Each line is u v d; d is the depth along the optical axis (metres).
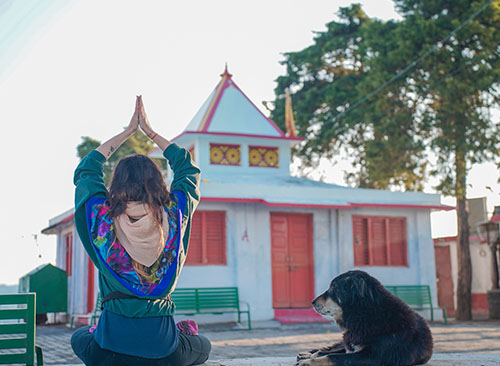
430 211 18.08
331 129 24.64
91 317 14.23
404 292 17.17
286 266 16.39
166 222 3.03
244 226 15.77
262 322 15.18
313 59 26.81
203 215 15.42
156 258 2.97
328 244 16.73
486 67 18.70
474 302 22.70
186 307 14.71
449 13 20.41
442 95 18.86
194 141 18.50
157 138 3.52
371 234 17.25
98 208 2.98
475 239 22.75
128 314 2.96
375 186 25.30
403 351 3.85
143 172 3.03
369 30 23.06
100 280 3.09
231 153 18.44
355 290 3.95
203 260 15.23
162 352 3.02
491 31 19.09
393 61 20.48
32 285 17.28
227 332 13.65
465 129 18.95
